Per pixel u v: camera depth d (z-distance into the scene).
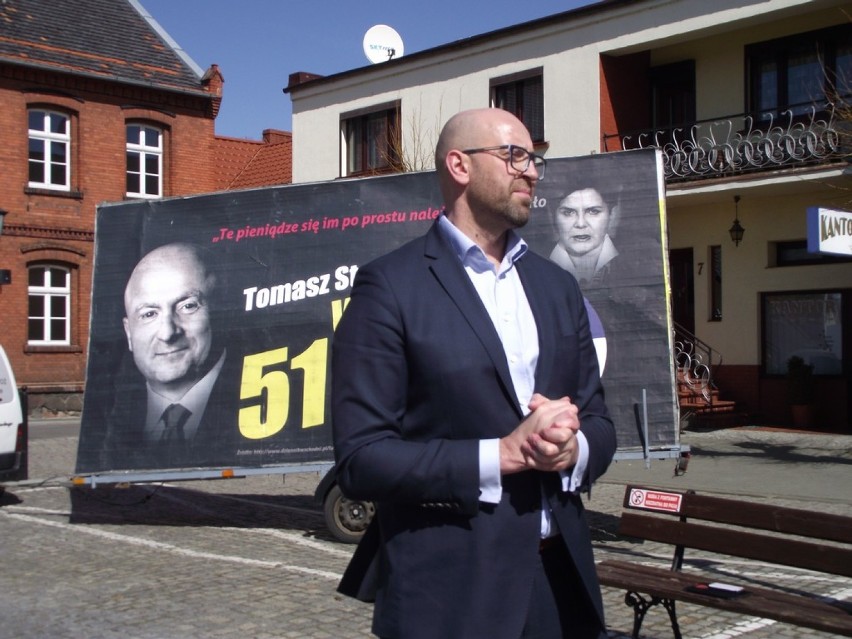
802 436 15.92
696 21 17.28
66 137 25.47
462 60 20.80
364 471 2.22
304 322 9.02
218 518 10.16
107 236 9.70
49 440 18.84
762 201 17.70
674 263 19.22
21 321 24.34
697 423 16.98
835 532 4.68
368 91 22.77
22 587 7.04
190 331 9.34
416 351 2.30
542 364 2.43
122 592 6.86
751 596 4.62
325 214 9.12
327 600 6.61
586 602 2.37
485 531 2.25
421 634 2.23
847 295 16.80
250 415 9.05
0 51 24.14
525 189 2.47
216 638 5.74
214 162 29.89
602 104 18.62
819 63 17.03
